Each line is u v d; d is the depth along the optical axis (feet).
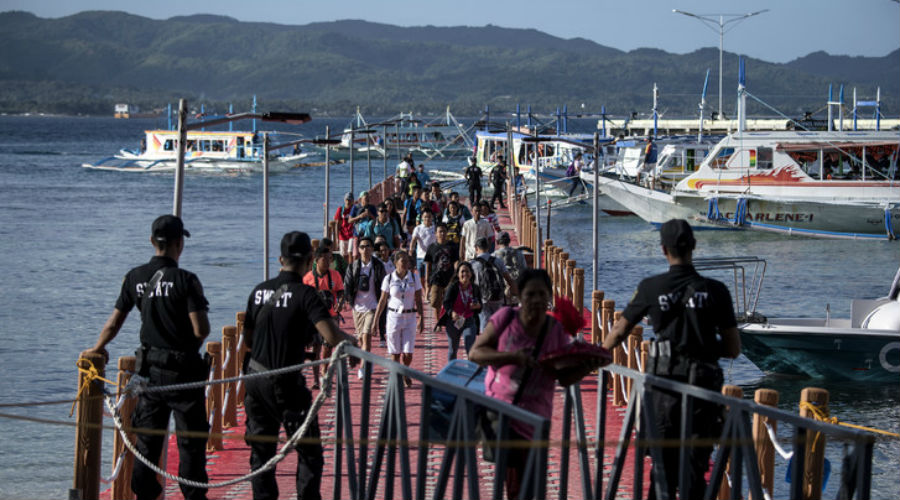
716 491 19.92
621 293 100.58
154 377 24.79
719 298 21.18
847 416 51.80
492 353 20.12
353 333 60.29
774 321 61.57
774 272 115.34
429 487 31.35
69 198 216.33
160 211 188.96
